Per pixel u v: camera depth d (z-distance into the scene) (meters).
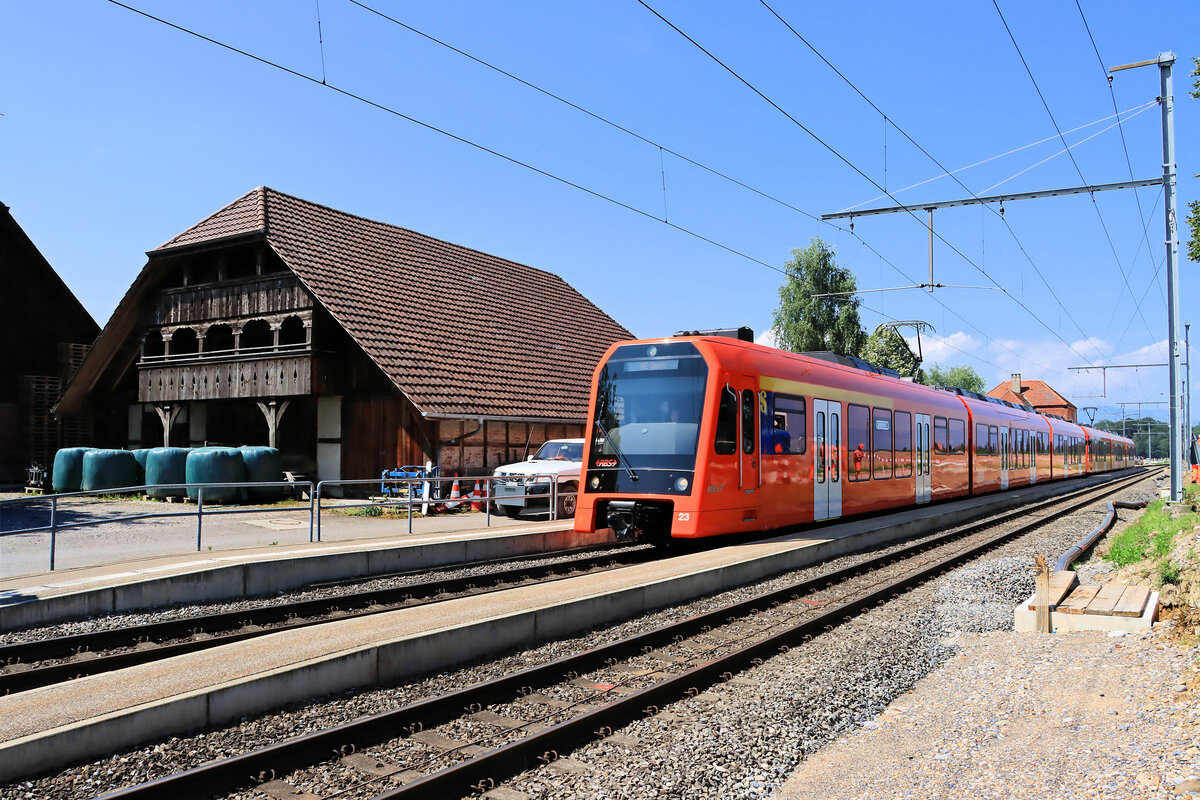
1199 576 9.52
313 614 10.22
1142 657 7.32
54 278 34.19
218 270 28.02
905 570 13.44
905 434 21.11
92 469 24.30
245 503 22.80
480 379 25.69
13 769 5.05
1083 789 4.64
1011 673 7.31
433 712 6.18
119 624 9.52
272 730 5.94
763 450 14.63
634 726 6.05
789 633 8.57
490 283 33.03
